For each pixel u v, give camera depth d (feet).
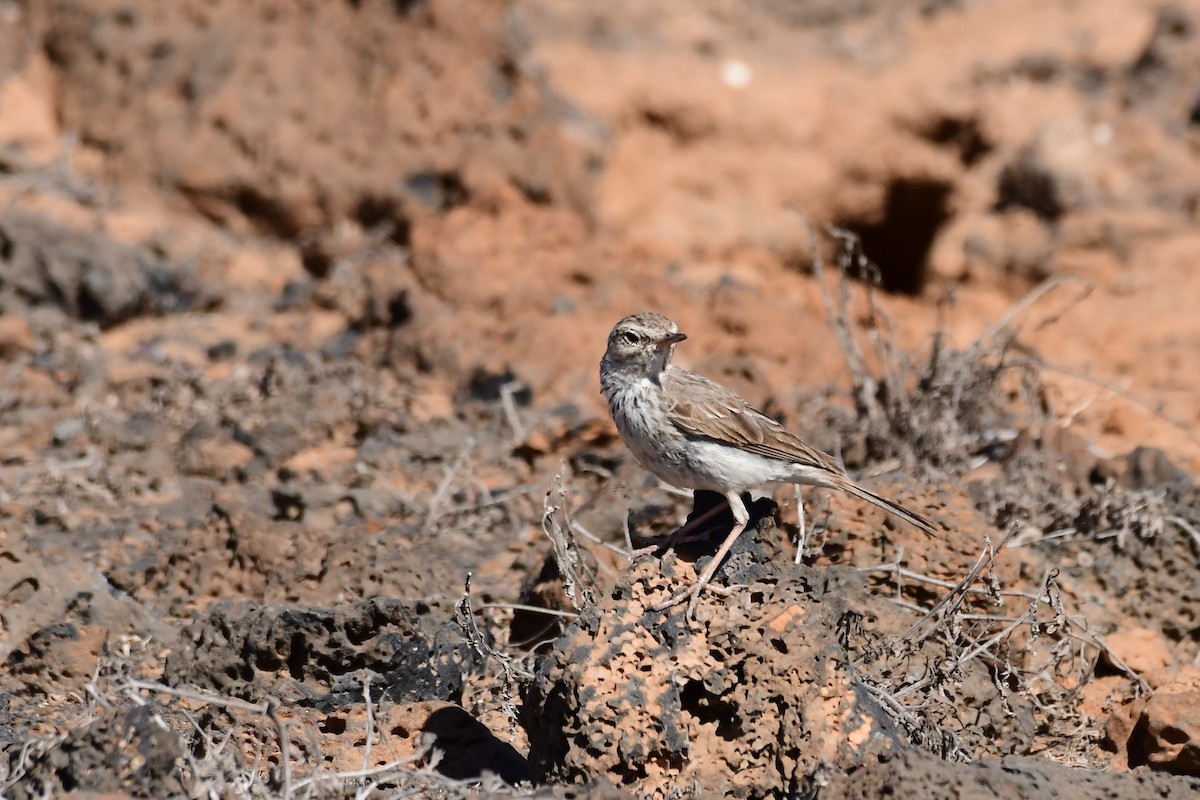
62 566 35.35
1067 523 40.11
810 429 46.47
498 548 40.40
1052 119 66.85
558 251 57.16
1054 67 68.74
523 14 65.31
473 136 62.13
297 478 44.52
